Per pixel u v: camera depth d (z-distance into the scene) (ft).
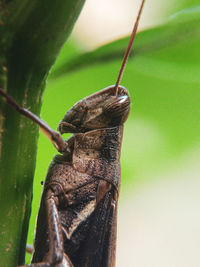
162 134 0.52
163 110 0.52
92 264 0.45
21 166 0.41
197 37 0.43
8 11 0.40
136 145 0.52
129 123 0.52
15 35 0.40
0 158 0.41
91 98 0.47
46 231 0.45
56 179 0.45
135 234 0.55
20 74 0.41
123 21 0.51
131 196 0.54
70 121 0.47
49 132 0.44
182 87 0.52
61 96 0.51
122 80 0.52
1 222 0.41
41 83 0.41
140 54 0.44
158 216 0.54
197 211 0.54
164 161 0.53
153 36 0.43
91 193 0.46
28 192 0.42
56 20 0.40
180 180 0.53
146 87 0.52
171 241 0.55
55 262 0.43
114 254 0.46
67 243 0.45
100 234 0.46
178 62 0.44
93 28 0.51
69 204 0.45
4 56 0.41
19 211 0.41
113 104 0.46
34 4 0.40
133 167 0.53
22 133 0.41
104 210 0.46
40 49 0.41
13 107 0.41
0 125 0.41
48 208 0.45
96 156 0.46
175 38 0.43
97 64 0.42
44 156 0.51
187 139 0.53
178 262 0.56
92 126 0.46
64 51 0.50
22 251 0.42
